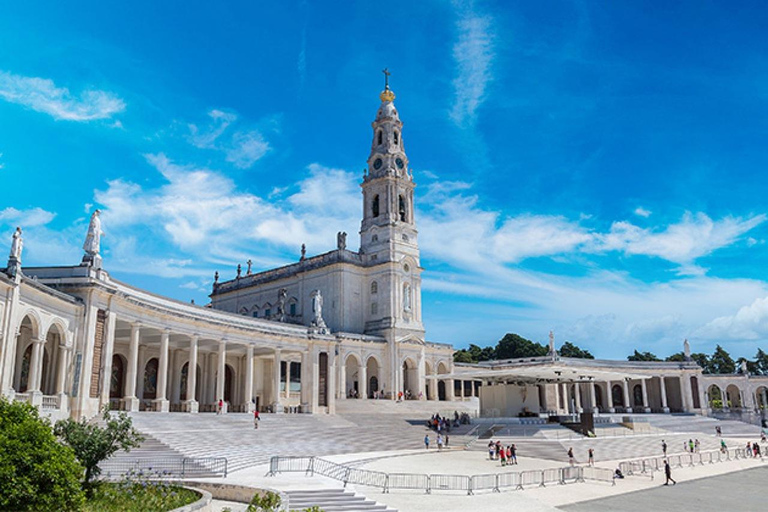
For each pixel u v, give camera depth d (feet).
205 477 102.99
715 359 465.06
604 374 216.74
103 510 66.33
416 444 177.99
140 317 153.69
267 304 329.72
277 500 71.92
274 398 206.90
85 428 81.00
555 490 115.14
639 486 124.47
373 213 315.37
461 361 416.46
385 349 286.05
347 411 232.12
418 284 309.01
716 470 155.22
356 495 97.09
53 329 132.05
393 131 323.98
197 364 212.64
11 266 107.14
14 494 53.36
